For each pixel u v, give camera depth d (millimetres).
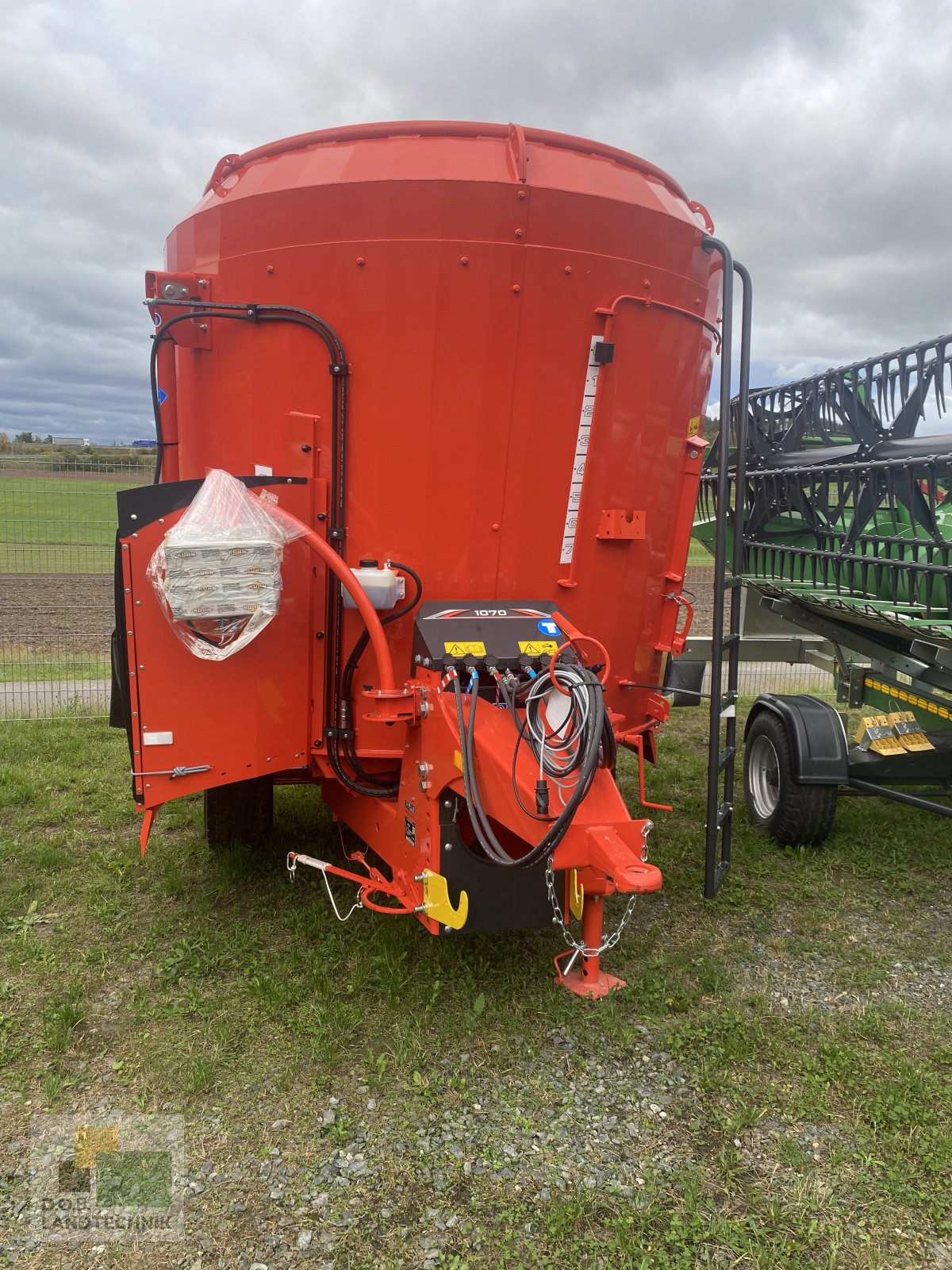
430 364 3221
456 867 3064
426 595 3408
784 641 6348
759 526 5824
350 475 3342
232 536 2992
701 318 3764
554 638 3154
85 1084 2793
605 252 3307
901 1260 2201
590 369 3379
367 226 3150
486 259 3162
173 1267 2139
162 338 3621
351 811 3930
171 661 3236
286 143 3453
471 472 3334
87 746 6594
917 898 4340
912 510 4164
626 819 2863
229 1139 2570
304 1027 3082
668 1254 2207
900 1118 2703
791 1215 2332
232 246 3436
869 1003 3387
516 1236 2252
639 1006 3277
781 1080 2902
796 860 4738
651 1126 2668
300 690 3453
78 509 8352
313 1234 2242
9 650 9930
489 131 3240
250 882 4195
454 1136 2605
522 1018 3168
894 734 4883
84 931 3785
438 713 3045
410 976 3396
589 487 3508
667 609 4094
